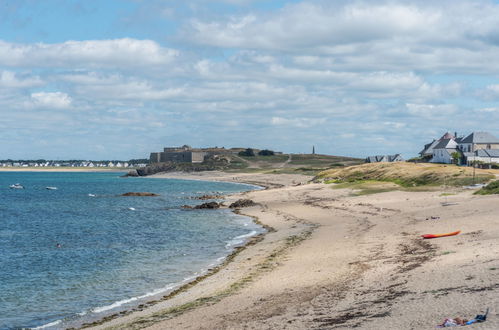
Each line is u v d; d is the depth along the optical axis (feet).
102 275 110.01
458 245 99.71
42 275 111.65
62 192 495.82
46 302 89.35
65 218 244.83
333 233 145.59
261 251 126.93
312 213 213.05
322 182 436.76
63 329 74.33
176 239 162.30
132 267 117.91
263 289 83.15
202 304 77.61
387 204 213.66
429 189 274.77
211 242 152.87
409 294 65.51
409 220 153.48
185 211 264.72
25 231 195.42
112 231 188.85
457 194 228.63
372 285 74.79
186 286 95.25
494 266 74.23
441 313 54.49
